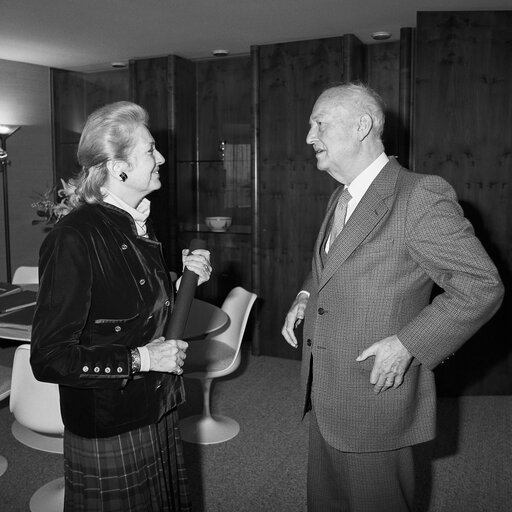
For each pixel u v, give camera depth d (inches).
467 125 142.6
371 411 66.1
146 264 58.4
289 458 113.9
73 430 57.7
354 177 69.6
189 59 195.3
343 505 74.9
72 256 53.0
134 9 139.9
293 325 82.3
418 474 107.0
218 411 136.6
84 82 219.8
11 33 162.9
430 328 59.8
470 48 140.9
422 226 61.1
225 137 197.5
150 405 58.4
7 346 133.9
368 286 64.7
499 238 144.0
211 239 199.9
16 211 207.0
